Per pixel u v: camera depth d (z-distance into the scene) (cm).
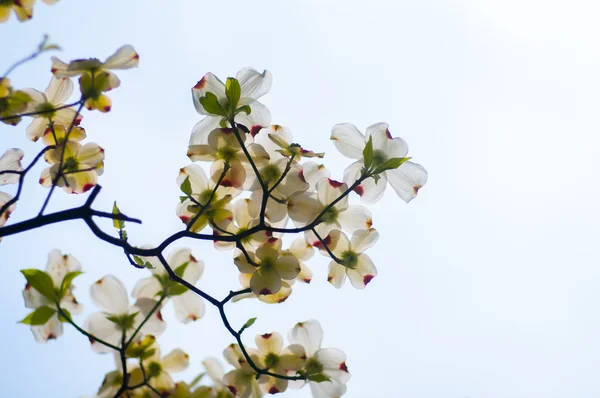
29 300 161
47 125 167
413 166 167
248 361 163
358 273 168
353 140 167
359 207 168
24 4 161
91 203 156
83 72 160
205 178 166
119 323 163
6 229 154
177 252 165
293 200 165
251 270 165
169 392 162
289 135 166
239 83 165
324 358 168
